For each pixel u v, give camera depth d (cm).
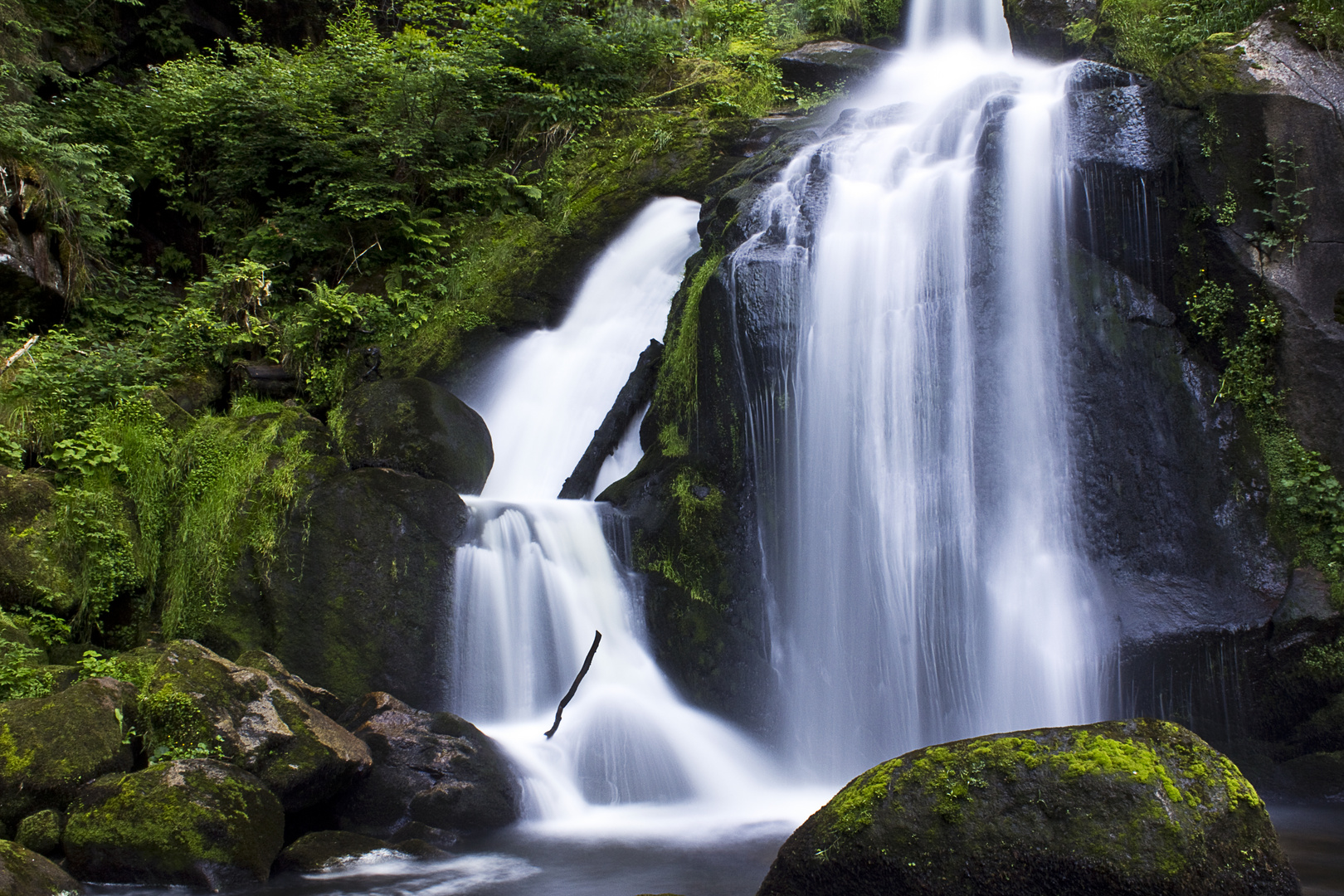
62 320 1164
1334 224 839
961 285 892
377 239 1317
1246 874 414
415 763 660
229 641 786
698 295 991
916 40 1650
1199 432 836
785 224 984
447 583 812
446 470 913
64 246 1159
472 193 1380
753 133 1373
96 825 536
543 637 820
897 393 880
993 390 859
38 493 805
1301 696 754
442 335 1222
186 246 1462
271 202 1373
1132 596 802
